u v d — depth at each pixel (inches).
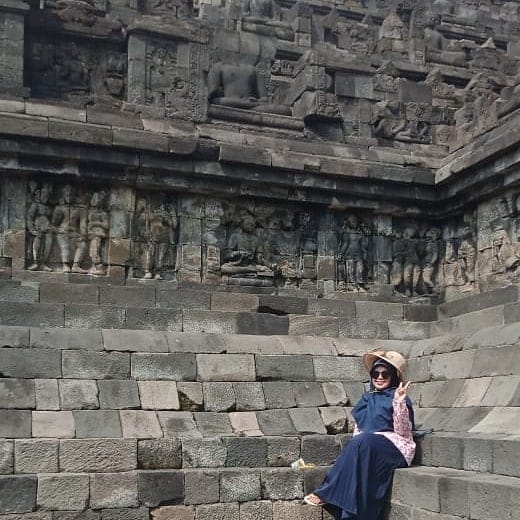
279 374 422.0
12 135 488.4
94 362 387.5
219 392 399.5
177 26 685.9
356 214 596.4
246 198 562.3
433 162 609.9
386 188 584.7
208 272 545.0
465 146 587.5
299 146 582.2
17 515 311.0
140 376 392.5
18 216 505.4
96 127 513.0
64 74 706.2
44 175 510.6
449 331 520.4
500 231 554.6
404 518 319.0
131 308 465.1
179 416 380.2
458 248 602.9
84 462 332.8
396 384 359.6
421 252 614.2
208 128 564.1
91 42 718.5
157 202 540.7
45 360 379.9
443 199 596.7
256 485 344.5
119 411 370.0
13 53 667.4
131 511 326.0
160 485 332.2
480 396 377.7
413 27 942.4
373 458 327.9
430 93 763.4
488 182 553.3
